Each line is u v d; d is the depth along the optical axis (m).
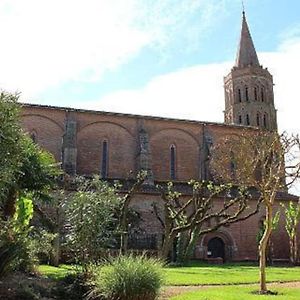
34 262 19.70
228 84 69.06
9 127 15.23
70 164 43.38
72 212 19.22
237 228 44.53
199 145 50.44
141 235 40.25
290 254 44.53
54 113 45.94
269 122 65.69
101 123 47.62
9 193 20.91
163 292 14.80
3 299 14.05
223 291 16.83
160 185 44.41
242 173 29.08
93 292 14.09
